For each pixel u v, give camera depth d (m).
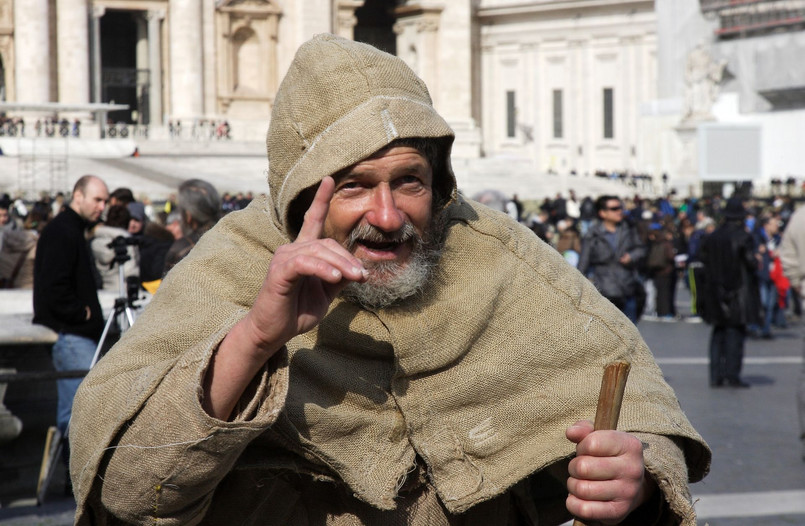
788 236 10.14
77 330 8.04
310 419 2.35
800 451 9.92
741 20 61.47
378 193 2.34
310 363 2.41
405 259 2.40
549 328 2.53
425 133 2.33
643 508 2.33
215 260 2.48
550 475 2.71
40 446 8.06
